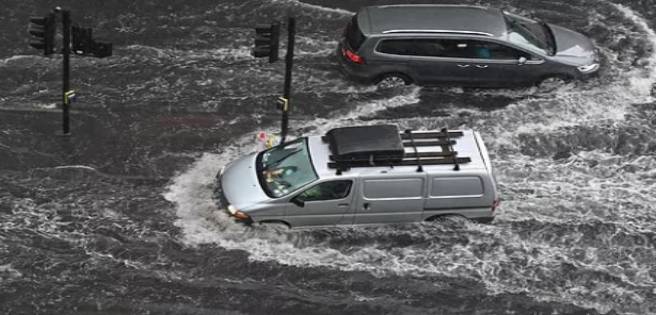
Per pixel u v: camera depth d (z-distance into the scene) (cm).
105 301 3984
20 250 4247
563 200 4675
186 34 6100
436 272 4203
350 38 5497
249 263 4216
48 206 4534
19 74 5600
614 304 4038
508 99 5512
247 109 5378
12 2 6316
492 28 5388
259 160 4509
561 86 5522
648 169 4922
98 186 4700
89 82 5559
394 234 4403
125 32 6084
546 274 4206
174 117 5269
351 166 4234
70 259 4212
